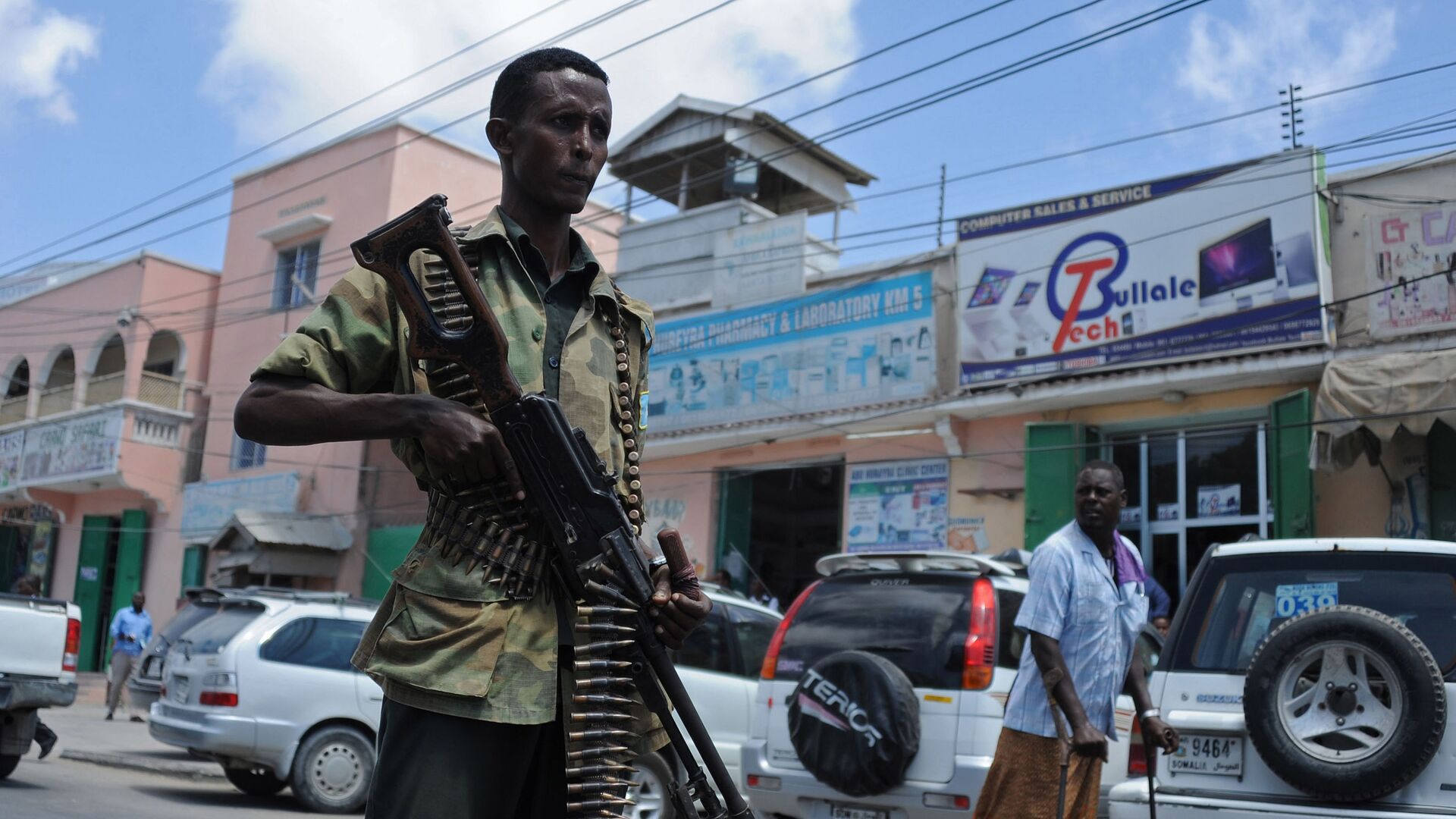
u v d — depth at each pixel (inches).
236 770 396.5
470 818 76.1
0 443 1153.4
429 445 77.0
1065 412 571.2
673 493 725.3
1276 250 498.6
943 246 615.8
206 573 981.2
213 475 1015.6
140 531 1032.8
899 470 628.4
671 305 735.1
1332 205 499.5
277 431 76.8
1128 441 543.8
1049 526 560.1
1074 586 187.8
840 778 245.9
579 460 79.3
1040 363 564.7
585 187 86.7
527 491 79.4
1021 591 268.4
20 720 372.8
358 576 881.5
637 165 878.4
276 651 371.2
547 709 77.5
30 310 1178.0
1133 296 538.3
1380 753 175.9
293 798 398.9
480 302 78.4
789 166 845.8
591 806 78.6
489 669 76.3
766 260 692.1
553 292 85.9
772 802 265.7
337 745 370.3
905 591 267.9
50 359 1141.7
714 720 337.7
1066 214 564.1
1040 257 570.3
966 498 600.7
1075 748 177.8
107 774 430.0
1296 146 503.5
